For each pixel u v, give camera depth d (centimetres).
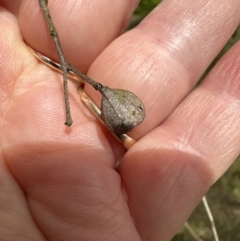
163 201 10
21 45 10
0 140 9
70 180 9
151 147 10
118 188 9
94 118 10
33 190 9
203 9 11
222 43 11
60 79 10
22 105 9
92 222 9
